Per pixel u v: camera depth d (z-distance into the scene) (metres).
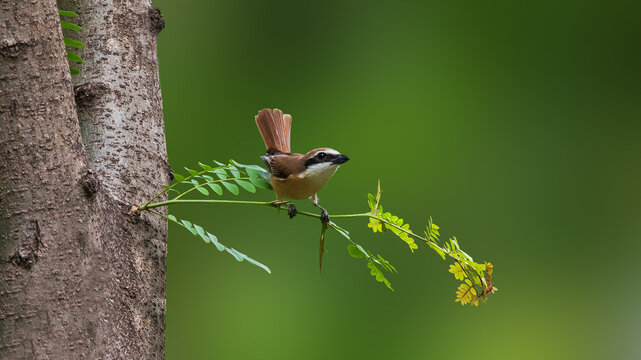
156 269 8.98
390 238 10.20
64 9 9.04
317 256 9.95
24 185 8.91
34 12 8.91
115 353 8.94
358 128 10.83
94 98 9.02
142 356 8.95
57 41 8.92
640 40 11.27
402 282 10.02
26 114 8.91
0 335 8.91
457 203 10.68
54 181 8.91
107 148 9.00
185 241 9.95
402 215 10.59
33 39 8.91
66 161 8.92
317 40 11.14
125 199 8.98
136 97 9.02
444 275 10.19
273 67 10.84
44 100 8.91
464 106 11.13
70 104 8.93
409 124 10.91
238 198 9.97
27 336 8.91
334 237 10.08
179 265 9.94
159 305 8.98
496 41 11.45
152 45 9.05
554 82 11.25
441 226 10.55
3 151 8.91
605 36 11.49
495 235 10.76
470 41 11.40
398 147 10.79
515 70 11.42
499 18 11.49
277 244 9.96
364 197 10.50
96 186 8.93
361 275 9.98
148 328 8.97
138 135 9.02
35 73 8.91
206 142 10.38
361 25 11.17
